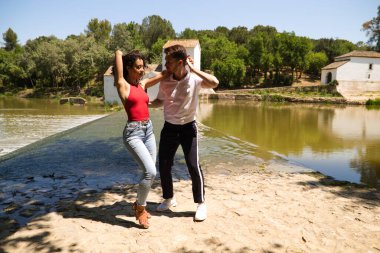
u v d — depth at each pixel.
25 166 6.75
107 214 3.88
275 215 3.96
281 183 5.64
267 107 30.86
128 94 3.24
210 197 4.64
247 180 5.82
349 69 49.81
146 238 3.22
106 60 58.94
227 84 57.91
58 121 19.47
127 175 6.02
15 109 29.31
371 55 50.09
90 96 51.19
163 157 3.74
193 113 3.58
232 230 3.46
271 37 69.38
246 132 14.13
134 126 3.29
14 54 77.75
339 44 76.94
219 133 12.58
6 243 3.10
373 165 8.16
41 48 57.62
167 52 3.31
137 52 3.31
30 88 63.69
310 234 3.43
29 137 13.23
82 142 9.95
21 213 3.93
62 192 4.86
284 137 12.86
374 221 3.87
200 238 3.25
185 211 3.99
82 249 2.99
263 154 8.67
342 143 11.55
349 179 6.77
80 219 3.71
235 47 68.31
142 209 3.42
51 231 3.38
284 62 63.53
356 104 36.91
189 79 3.41
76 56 57.62
